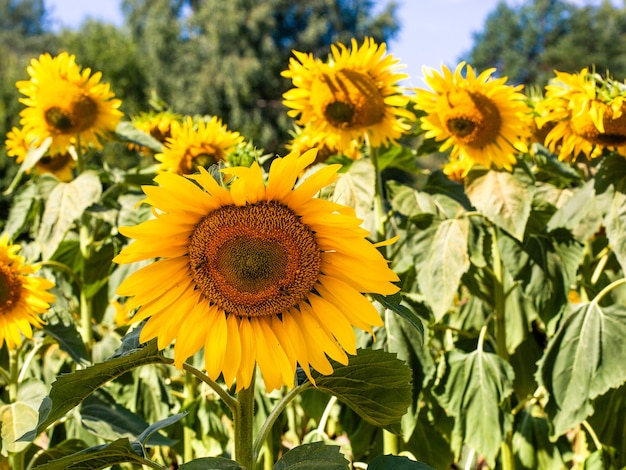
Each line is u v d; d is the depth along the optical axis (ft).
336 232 1.94
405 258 3.78
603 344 3.38
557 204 4.18
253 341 1.99
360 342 3.51
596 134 3.50
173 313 1.96
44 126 4.24
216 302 1.99
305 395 3.99
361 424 4.01
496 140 3.67
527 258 3.73
